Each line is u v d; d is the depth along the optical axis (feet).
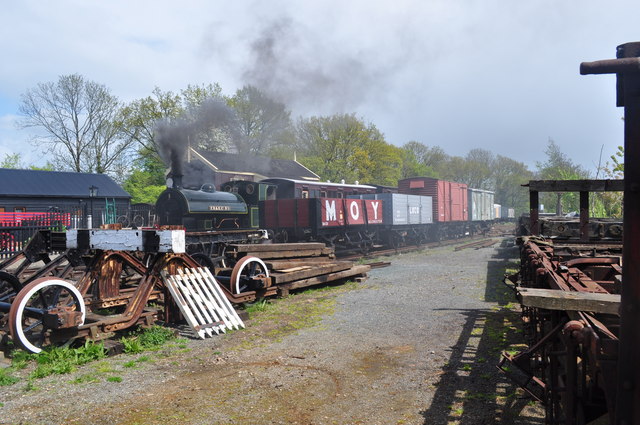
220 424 12.08
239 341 20.15
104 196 87.25
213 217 47.39
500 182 242.58
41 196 80.53
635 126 5.44
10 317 17.12
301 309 26.50
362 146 156.56
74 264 23.95
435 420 12.24
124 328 19.80
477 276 38.96
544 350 11.02
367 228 66.59
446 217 89.71
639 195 5.44
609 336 7.13
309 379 15.28
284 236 57.62
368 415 12.59
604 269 15.78
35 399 13.79
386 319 23.72
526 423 11.99
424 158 234.38
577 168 97.09
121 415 12.66
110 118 122.72
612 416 6.12
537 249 15.97
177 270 22.17
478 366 16.25
